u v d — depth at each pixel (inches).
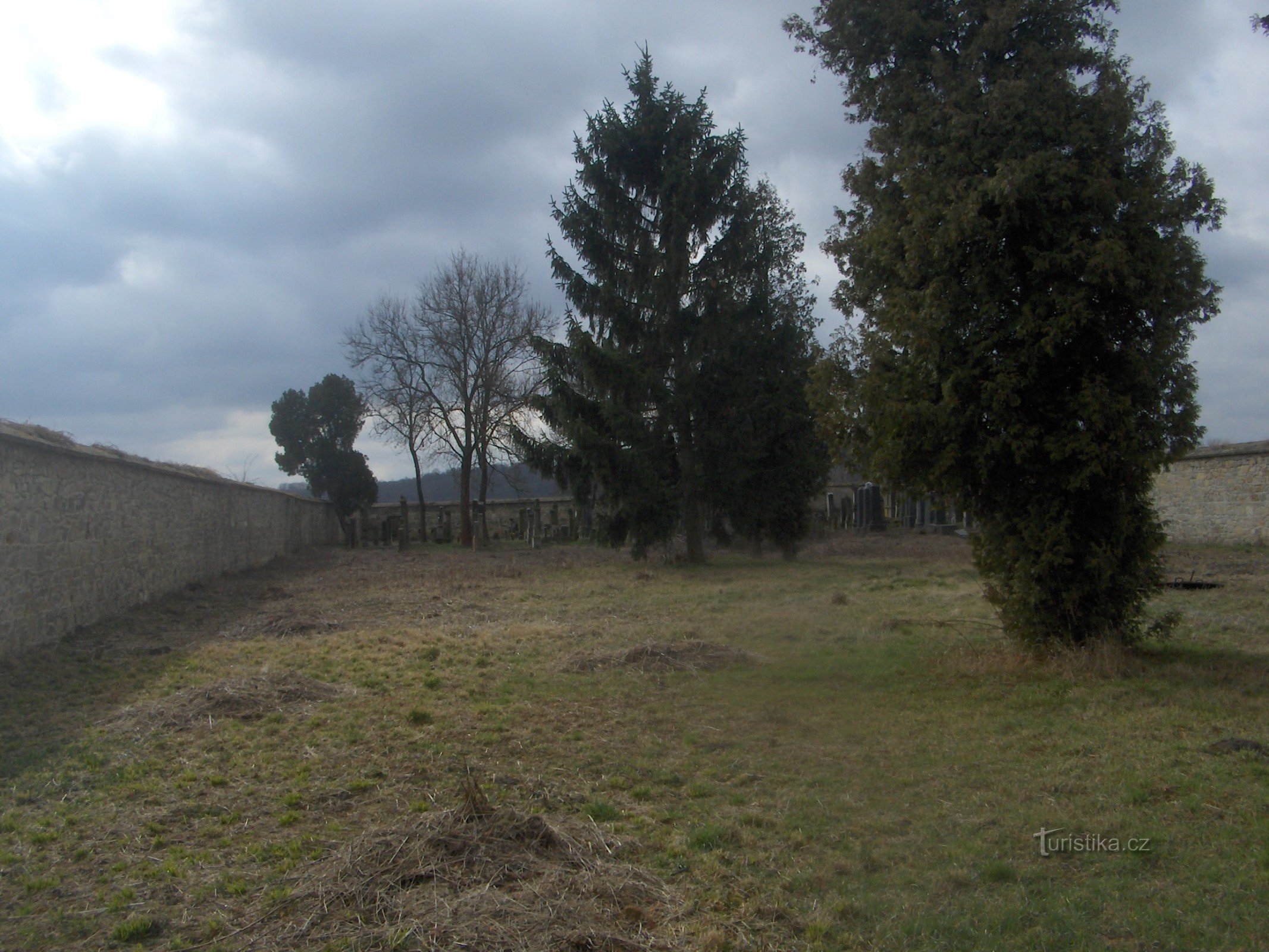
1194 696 269.1
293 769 228.7
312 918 143.6
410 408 1485.0
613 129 850.1
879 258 354.3
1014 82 317.4
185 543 703.7
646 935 138.6
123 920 147.2
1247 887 147.3
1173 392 319.0
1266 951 128.0
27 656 389.7
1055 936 135.6
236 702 290.7
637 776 220.7
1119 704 266.4
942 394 330.6
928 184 333.1
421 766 230.4
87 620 479.8
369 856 162.7
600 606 570.6
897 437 336.2
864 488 1405.0
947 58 356.2
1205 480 872.9
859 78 379.2
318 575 886.4
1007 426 324.5
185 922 146.4
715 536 976.9
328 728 269.1
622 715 282.5
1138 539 328.8
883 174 357.7
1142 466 312.7
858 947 135.8
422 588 713.0
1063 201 308.5
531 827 169.8
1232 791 190.5
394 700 306.8
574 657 370.3
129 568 556.7
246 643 441.7
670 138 855.7
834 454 381.1
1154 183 316.2
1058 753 224.5
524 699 306.2
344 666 372.2
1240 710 252.8
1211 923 136.8
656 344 876.0
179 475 671.8
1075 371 325.4
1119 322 319.0
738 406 868.6
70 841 182.4
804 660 363.9
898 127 354.9
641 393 842.2
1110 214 311.1
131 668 371.9
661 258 835.4
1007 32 336.8
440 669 362.3
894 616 474.9
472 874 154.9
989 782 207.5
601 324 876.0
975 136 326.6
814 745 243.8
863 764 225.5
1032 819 182.5
